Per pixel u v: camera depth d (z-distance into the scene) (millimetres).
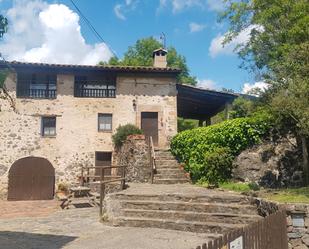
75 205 13500
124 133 17984
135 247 6797
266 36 11602
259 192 9680
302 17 10328
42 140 18688
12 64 18266
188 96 20594
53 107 18953
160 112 19344
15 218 11320
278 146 12227
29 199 18156
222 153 12547
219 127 13273
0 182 18188
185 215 8891
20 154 18500
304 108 8906
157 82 19594
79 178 17844
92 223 9484
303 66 9188
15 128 18641
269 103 10188
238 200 9180
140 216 9289
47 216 11445
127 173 15945
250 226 4816
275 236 5926
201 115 26438
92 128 18984
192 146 14711
